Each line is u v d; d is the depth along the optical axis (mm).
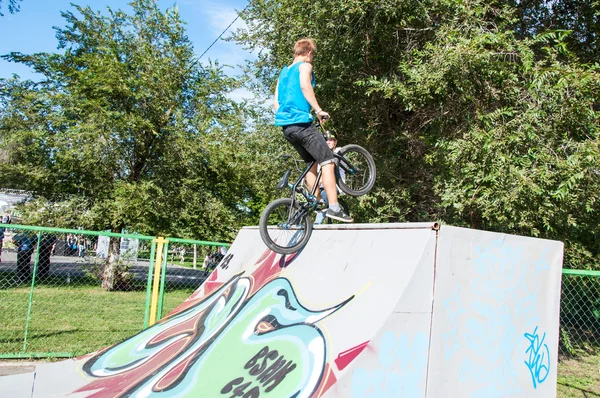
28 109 14422
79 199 15031
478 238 3617
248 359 3668
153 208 14586
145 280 12227
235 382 3459
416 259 3330
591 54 8742
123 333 8242
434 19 8469
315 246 4492
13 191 19297
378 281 3477
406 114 9633
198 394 3520
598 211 6953
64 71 15117
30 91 14758
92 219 14281
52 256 11039
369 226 3953
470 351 3369
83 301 10727
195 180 15258
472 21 7344
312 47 4480
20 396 4328
